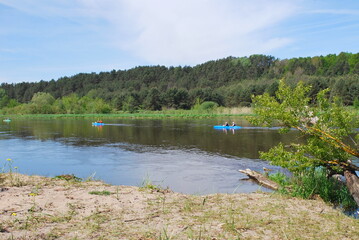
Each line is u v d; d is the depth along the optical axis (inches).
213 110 2527.1
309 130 313.1
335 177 366.3
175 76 5585.6
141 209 204.4
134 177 436.8
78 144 790.5
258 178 409.4
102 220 178.7
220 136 938.7
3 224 164.2
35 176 315.0
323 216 205.2
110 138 919.7
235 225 176.4
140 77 5851.4
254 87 3100.4
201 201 235.1
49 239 148.5
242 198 250.8
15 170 483.2
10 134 1051.9
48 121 1908.2
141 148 717.3
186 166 511.5
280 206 225.5
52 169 493.4
